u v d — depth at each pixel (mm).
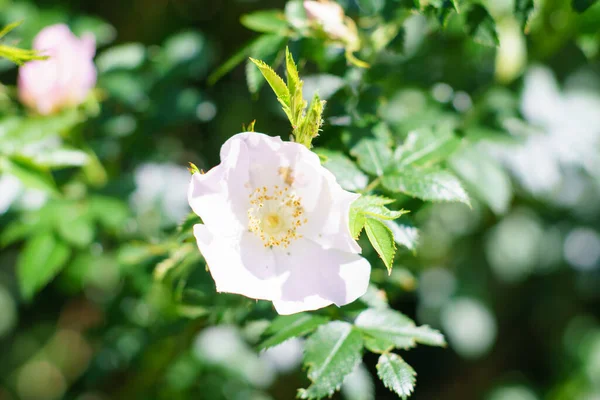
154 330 504
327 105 451
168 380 531
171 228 497
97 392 573
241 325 437
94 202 491
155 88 523
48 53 482
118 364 528
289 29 443
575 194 609
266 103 566
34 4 560
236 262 395
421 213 553
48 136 467
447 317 616
